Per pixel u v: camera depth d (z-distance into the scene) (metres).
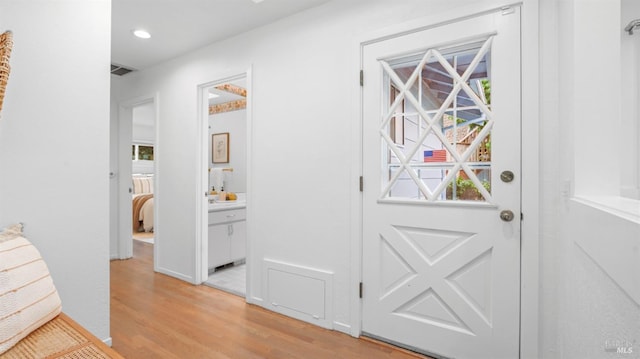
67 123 1.62
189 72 3.09
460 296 1.70
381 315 1.94
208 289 2.87
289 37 2.36
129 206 3.96
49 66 1.56
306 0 2.14
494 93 1.60
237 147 5.01
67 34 1.62
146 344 1.88
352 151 2.03
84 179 1.69
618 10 1.12
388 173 1.95
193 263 3.02
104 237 1.77
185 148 3.13
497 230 1.60
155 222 3.39
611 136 1.13
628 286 0.62
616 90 1.13
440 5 1.74
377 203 1.95
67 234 1.62
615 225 0.70
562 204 1.40
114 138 3.83
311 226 2.22
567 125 1.29
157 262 3.38
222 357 1.76
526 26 1.52
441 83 1.77
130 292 2.76
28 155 1.49
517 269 1.55
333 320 2.10
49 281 1.25
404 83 1.89
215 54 2.86
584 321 1.01
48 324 1.19
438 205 1.76
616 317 0.71
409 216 1.84
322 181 2.17
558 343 1.45
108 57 1.79
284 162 2.37
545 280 1.50
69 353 1.01
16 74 1.45
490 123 1.61
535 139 1.51
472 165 1.68
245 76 2.69
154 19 2.44
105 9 1.78
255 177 2.54
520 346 1.54
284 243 2.36
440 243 1.75
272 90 2.45
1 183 1.40
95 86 1.73
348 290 2.04
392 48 1.89
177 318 2.25
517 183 1.55
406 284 1.85
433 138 1.80
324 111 2.16
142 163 7.07
